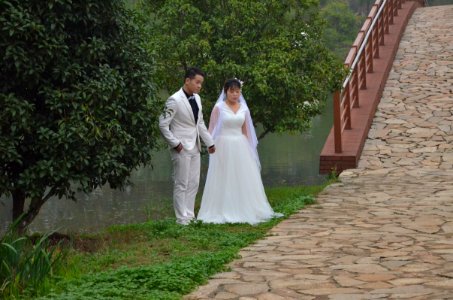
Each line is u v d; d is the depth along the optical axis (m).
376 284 5.88
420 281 5.92
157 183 17.80
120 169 8.93
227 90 9.87
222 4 13.69
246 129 9.91
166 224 9.30
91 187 9.05
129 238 9.01
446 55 19.89
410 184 11.22
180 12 13.50
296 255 7.05
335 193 10.74
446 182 11.26
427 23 23.89
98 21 8.94
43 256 6.45
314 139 26.05
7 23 8.05
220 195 9.62
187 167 9.70
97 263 7.26
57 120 8.59
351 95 15.10
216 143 9.77
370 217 8.91
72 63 8.81
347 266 6.51
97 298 5.58
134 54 9.38
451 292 5.57
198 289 5.95
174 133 9.67
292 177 18.28
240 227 9.17
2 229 13.14
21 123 8.30
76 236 9.72
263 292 5.78
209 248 7.82
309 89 13.15
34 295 5.98
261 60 12.81
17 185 8.80
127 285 5.96
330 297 5.56
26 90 8.85
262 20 13.62
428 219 8.64
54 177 8.51
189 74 9.70
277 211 9.85
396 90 17.27
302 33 13.80
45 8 8.45
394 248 7.19
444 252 6.93
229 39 13.29
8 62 8.34
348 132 14.17
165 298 5.62
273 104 13.12
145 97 9.33
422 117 15.34
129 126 9.31
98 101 8.61
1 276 6.18
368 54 17.66
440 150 13.49
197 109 9.78
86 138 8.43
